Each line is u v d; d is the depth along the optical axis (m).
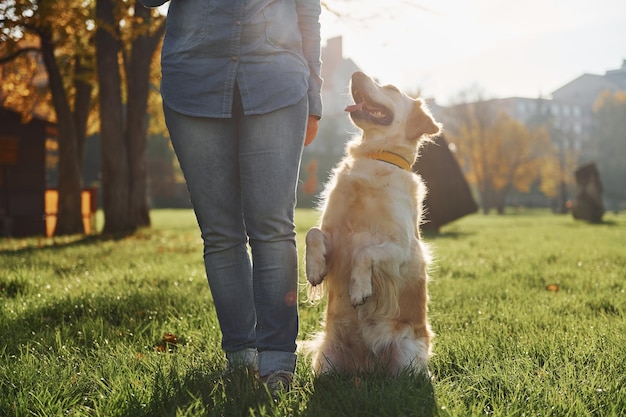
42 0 12.37
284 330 2.85
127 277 6.51
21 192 17.17
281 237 2.84
